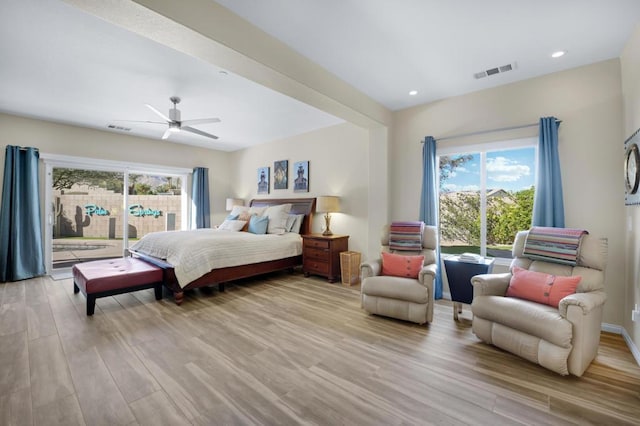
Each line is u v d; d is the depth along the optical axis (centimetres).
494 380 191
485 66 292
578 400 171
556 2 199
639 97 224
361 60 280
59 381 185
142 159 584
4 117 437
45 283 422
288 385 184
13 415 155
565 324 191
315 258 462
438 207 389
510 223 347
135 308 323
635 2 198
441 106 381
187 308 325
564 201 297
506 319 218
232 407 163
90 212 535
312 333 262
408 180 411
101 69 297
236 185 714
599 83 282
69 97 372
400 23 223
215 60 227
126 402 166
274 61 242
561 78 302
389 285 288
